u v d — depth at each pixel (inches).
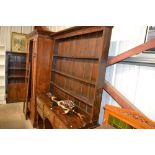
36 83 132.3
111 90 79.4
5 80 187.9
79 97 90.9
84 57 85.1
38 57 129.4
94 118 79.4
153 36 64.4
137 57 69.1
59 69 127.0
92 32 83.0
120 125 56.6
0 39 186.9
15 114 163.9
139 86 69.2
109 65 80.7
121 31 76.7
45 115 107.3
